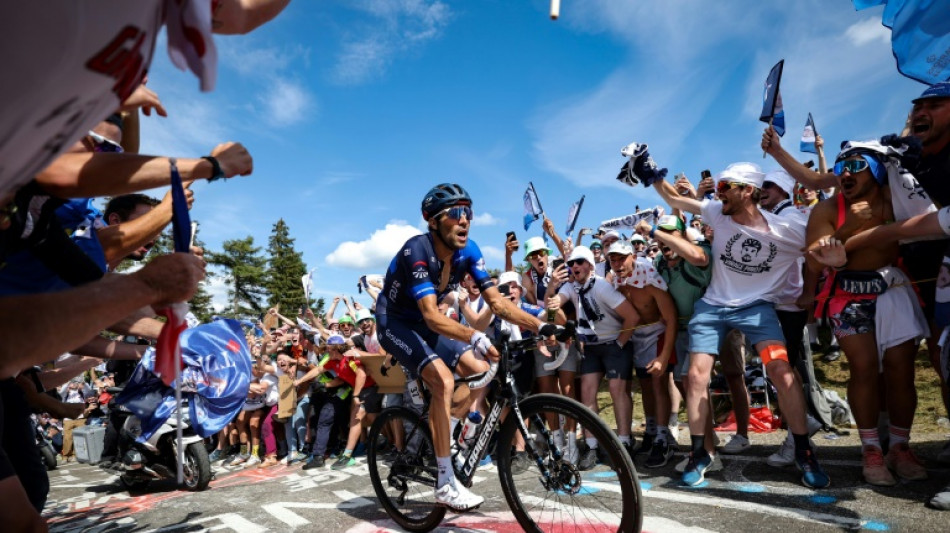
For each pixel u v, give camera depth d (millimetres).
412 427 3010
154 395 4574
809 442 2881
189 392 3957
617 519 2391
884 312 2744
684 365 3852
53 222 1381
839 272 2881
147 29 716
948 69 2941
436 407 2639
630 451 3984
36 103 652
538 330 2770
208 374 3984
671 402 4555
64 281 1440
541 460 2359
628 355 4070
